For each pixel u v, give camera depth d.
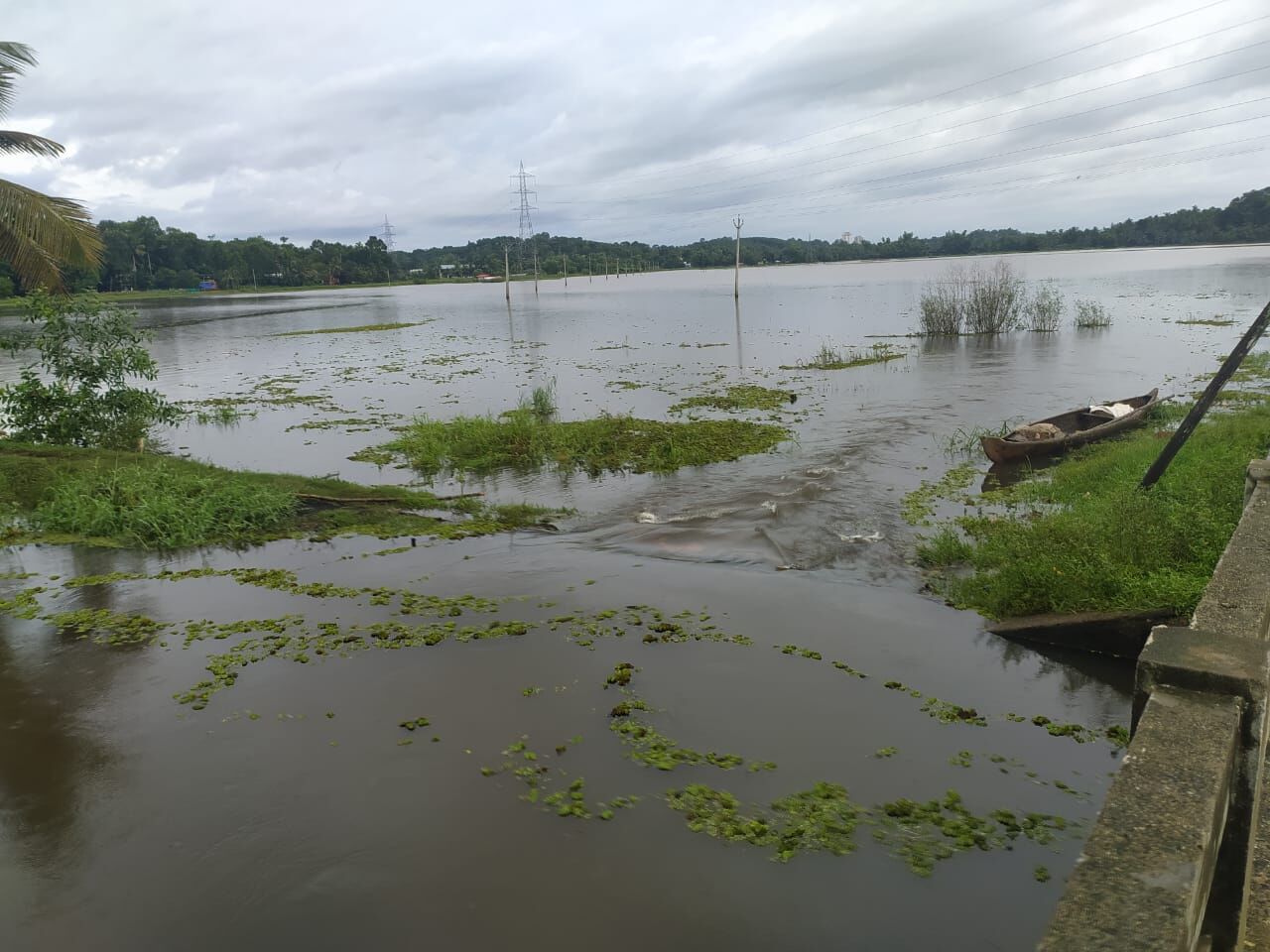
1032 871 5.24
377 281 175.62
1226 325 39.59
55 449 16.28
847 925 4.84
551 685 7.62
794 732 6.84
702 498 13.85
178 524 12.38
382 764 6.43
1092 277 96.19
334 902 5.05
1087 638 8.16
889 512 12.87
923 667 7.96
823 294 84.06
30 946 4.75
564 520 13.02
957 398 23.19
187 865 5.39
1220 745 2.52
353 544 12.03
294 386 29.34
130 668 8.07
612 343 41.00
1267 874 3.41
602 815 5.79
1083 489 13.01
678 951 4.67
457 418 20.30
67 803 6.04
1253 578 4.24
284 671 7.95
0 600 9.88
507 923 4.88
